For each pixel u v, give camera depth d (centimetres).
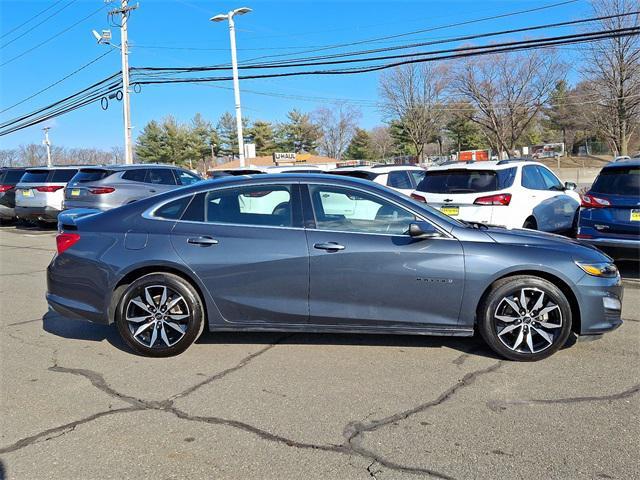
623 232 715
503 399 379
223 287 455
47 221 1507
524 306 441
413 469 297
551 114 6469
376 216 457
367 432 337
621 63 3512
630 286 720
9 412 370
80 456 314
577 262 440
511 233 462
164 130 7256
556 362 445
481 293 441
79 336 534
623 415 353
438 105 5431
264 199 468
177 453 316
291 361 455
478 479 287
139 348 467
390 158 7375
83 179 1195
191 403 380
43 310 638
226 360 460
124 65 2355
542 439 325
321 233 453
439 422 348
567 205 980
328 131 8362
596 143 6800
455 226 454
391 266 442
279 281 451
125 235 467
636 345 484
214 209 471
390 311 448
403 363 447
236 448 321
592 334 446
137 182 1214
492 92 4875
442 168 863
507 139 5084
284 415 361
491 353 466
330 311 451
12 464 306
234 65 2200
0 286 778
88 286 469
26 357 475
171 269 460
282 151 7850
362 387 402
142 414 365
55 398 391
